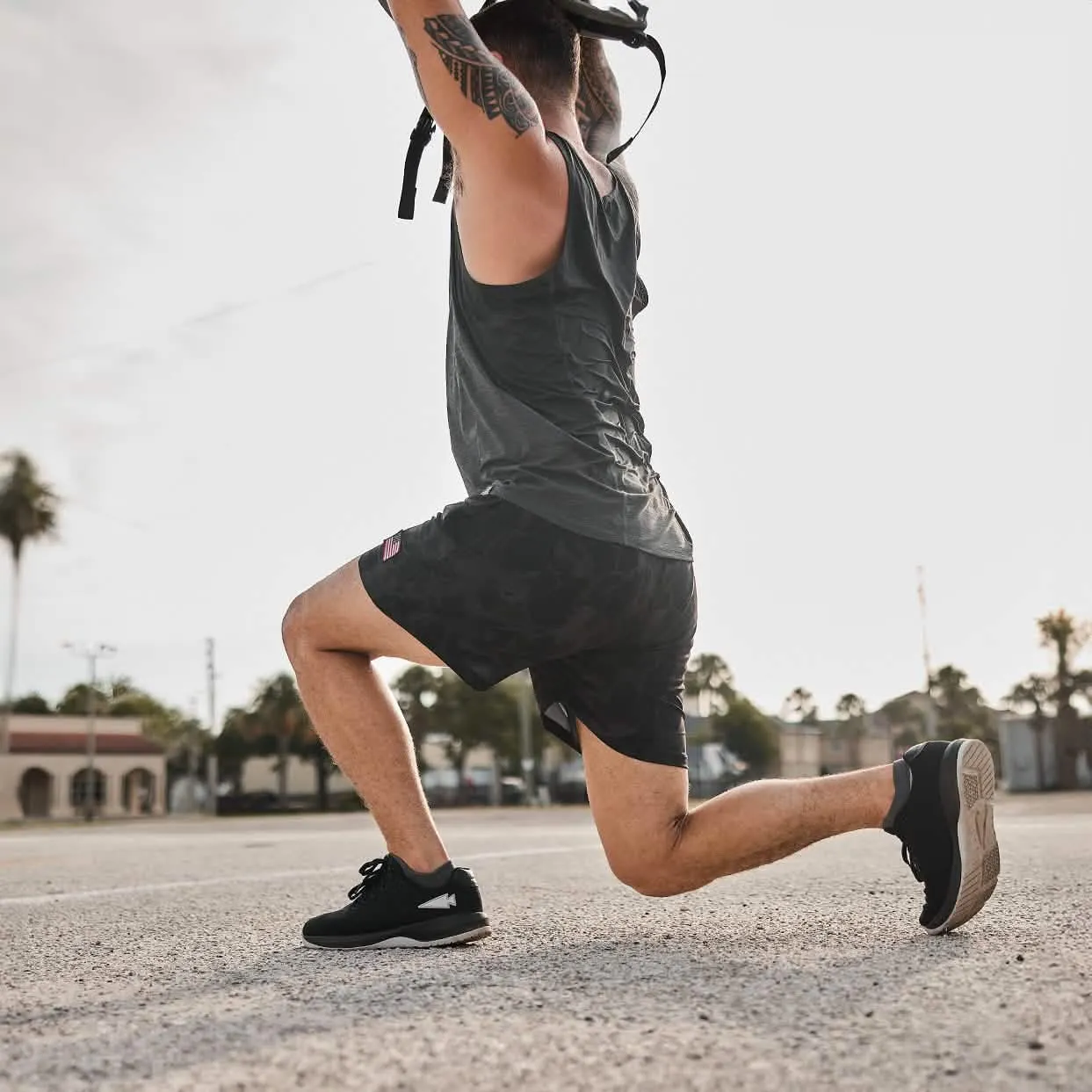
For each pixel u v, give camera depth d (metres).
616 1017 1.38
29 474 48.12
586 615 2.05
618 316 2.21
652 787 2.23
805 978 1.63
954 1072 1.12
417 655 2.15
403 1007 1.49
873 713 77.06
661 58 2.48
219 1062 1.23
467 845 5.99
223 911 2.94
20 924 2.76
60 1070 1.22
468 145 2.07
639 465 2.18
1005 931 2.07
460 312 2.21
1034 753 47.69
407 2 2.04
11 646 49.41
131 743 62.41
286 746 63.06
